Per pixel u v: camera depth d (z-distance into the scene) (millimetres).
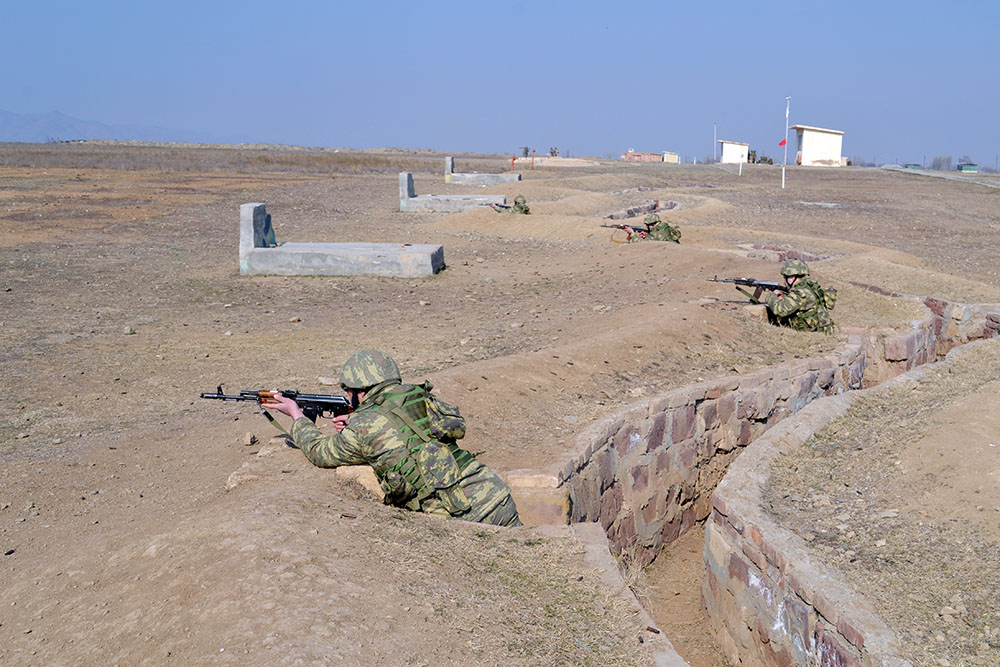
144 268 19156
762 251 20094
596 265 19141
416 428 5801
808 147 88250
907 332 13844
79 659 4074
